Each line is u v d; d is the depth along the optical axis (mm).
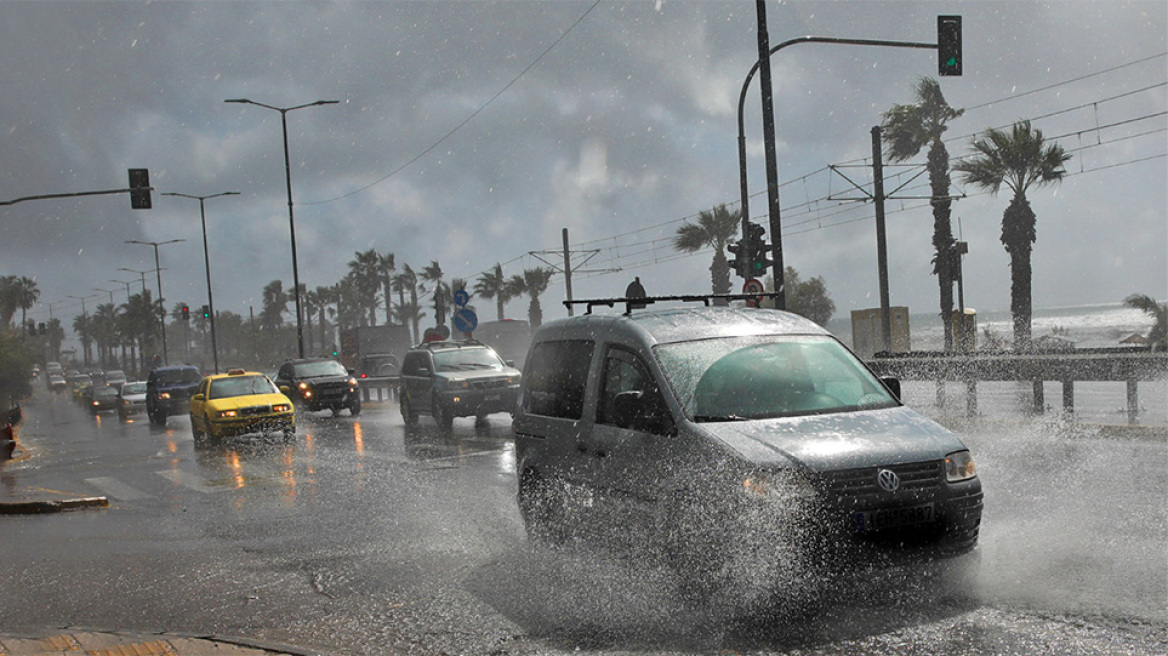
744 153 20172
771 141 17719
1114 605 4941
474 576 6523
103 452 19984
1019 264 30766
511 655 4836
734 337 6387
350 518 9242
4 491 13445
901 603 5098
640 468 5719
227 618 5949
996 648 4414
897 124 34281
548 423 7008
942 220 34125
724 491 5090
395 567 6980
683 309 6969
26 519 10711
